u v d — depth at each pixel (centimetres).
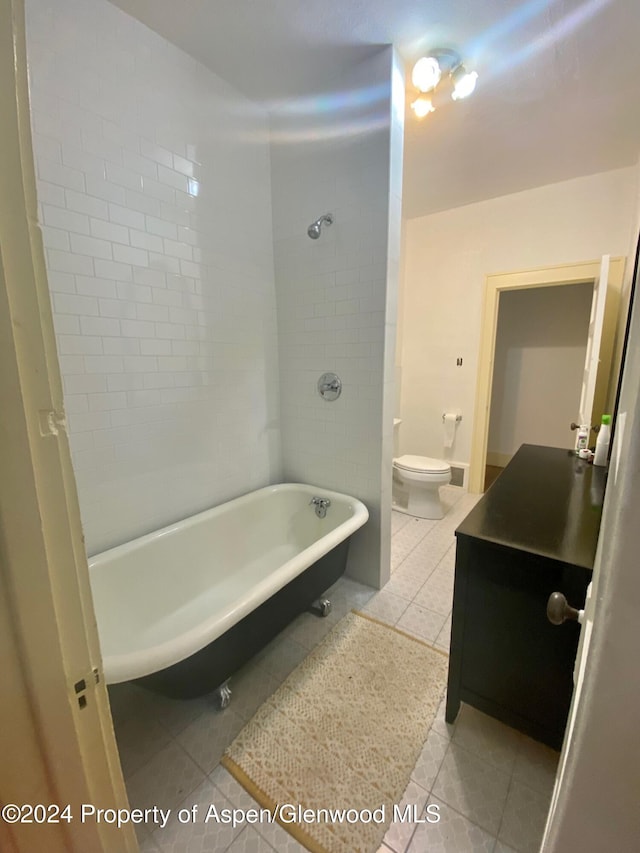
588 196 271
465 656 121
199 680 125
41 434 38
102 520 161
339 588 212
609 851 37
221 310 201
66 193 138
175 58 165
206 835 102
